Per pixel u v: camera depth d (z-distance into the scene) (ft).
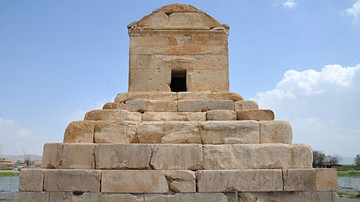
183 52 38.83
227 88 38.01
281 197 23.89
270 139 27.25
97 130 27.17
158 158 25.00
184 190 23.82
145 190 23.90
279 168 25.46
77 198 23.56
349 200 45.11
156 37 39.14
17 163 174.60
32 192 23.80
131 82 37.99
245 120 27.91
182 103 31.58
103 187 23.91
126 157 25.00
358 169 148.87
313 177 24.68
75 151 25.23
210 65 38.55
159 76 38.09
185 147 25.29
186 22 39.68
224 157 25.38
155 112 30.73
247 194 23.79
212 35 39.34
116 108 30.94
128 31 39.22
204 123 27.43
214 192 23.11
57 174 24.14
